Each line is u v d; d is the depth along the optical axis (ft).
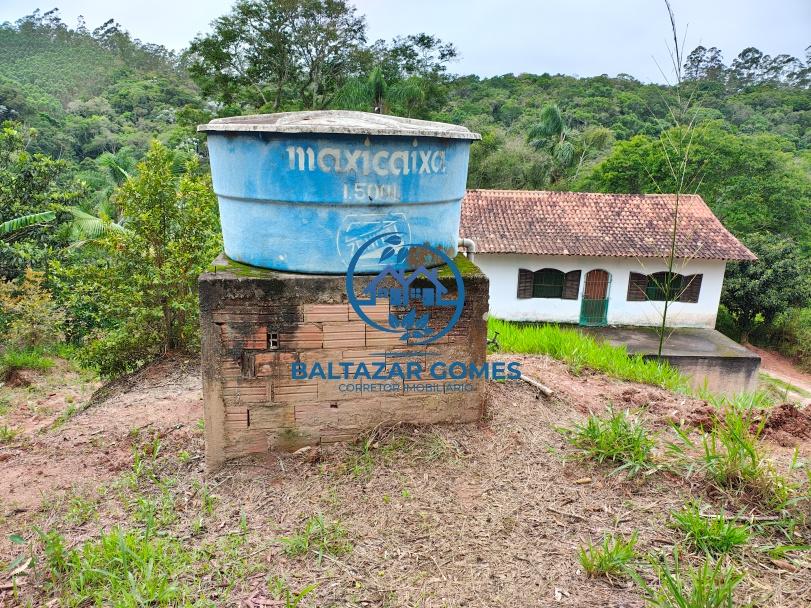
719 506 11.11
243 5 86.53
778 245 61.93
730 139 72.64
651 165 73.20
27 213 41.86
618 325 52.54
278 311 12.21
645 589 8.82
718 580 9.10
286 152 11.10
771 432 14.42
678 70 22.13
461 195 13.01
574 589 9.09
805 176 75.20
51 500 12.26
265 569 9.78
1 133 46.85
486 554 9.96
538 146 96.89
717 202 71.92
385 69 92.17
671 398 17.49
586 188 85.30
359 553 10.07
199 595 9.20
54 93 204.33
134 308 23.49
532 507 11.23
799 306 61.31
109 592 9.29
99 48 257.34
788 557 9.78
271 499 11.75
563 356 23.15
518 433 13.80
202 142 89.66
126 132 149.28
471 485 11.91
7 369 33.17
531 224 52.60
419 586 9.26
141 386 20.53
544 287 52.21
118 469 13.51
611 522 10.78
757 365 43.39
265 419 12.81
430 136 11.37
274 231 11.93
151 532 10.79
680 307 52.24
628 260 51.01
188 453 13.88
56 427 17.38
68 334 39.09
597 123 116.88
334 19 88.99
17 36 263.70
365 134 10.91
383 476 12.18
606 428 13.55
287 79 92.68
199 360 23.25
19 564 10.22
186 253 23.15
